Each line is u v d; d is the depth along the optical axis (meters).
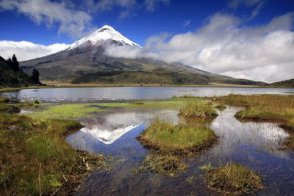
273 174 12.16
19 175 10.66
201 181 11.33
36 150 13.54
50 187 10.20
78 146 17.00
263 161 14.03
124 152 15.65
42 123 21.70
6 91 103.50
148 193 10.27
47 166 11.90
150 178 11.68
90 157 14.24
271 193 10.27
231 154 15.24
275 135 20.53
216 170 12.10
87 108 38.84
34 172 11.04
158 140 17.14
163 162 13.12
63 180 11.08
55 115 31.23
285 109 31.42
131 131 22.03
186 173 12.22
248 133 21.25
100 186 10.87
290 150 16.17
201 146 16.61
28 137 15.95
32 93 90.38
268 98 48.44
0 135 15.92
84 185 10.96
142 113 33.53
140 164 13.45
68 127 22.50
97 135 20.44
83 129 22.83
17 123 21.27
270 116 28.75
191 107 31.52
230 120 28.00
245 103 45.31
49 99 60.44
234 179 10.94
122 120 27.91
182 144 16.25
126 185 10.97
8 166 11.45
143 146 16.98
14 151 13.39
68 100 57.03
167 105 43.69
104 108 39.12
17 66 178.00
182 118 29.19
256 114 29.12
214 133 20.41
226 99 52.72
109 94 88.00
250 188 10.63
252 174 11.51
